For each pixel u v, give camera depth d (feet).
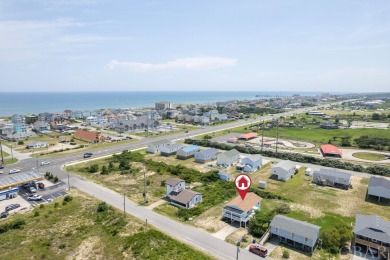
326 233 141.28
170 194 195.31
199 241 140.46
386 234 132.05
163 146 329.93
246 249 134.10
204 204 184.55
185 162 289.12
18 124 469.98
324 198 200.03
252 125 531.91
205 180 231.09
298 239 137.39
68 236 146.51
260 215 161.48
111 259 127.75
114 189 211.82
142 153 326.44
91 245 138.51
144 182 224.94
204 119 570.05
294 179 241.35
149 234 143.74
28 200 191.31
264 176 248.11
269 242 142.20
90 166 264.52
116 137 420.77
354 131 469.16
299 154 309.22
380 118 610.24
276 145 350.02
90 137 393.91
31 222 160.45
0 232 150.20
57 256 131.03
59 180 230.48
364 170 261.03
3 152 326.03
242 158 272.31
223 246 136.36
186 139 386.73
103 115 645.10
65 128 497.05
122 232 148.56
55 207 178.50
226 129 497.87
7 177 212.64
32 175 218.38
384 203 192.03
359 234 135.23
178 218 165.89
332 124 509.35
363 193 209.97
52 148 349.00
